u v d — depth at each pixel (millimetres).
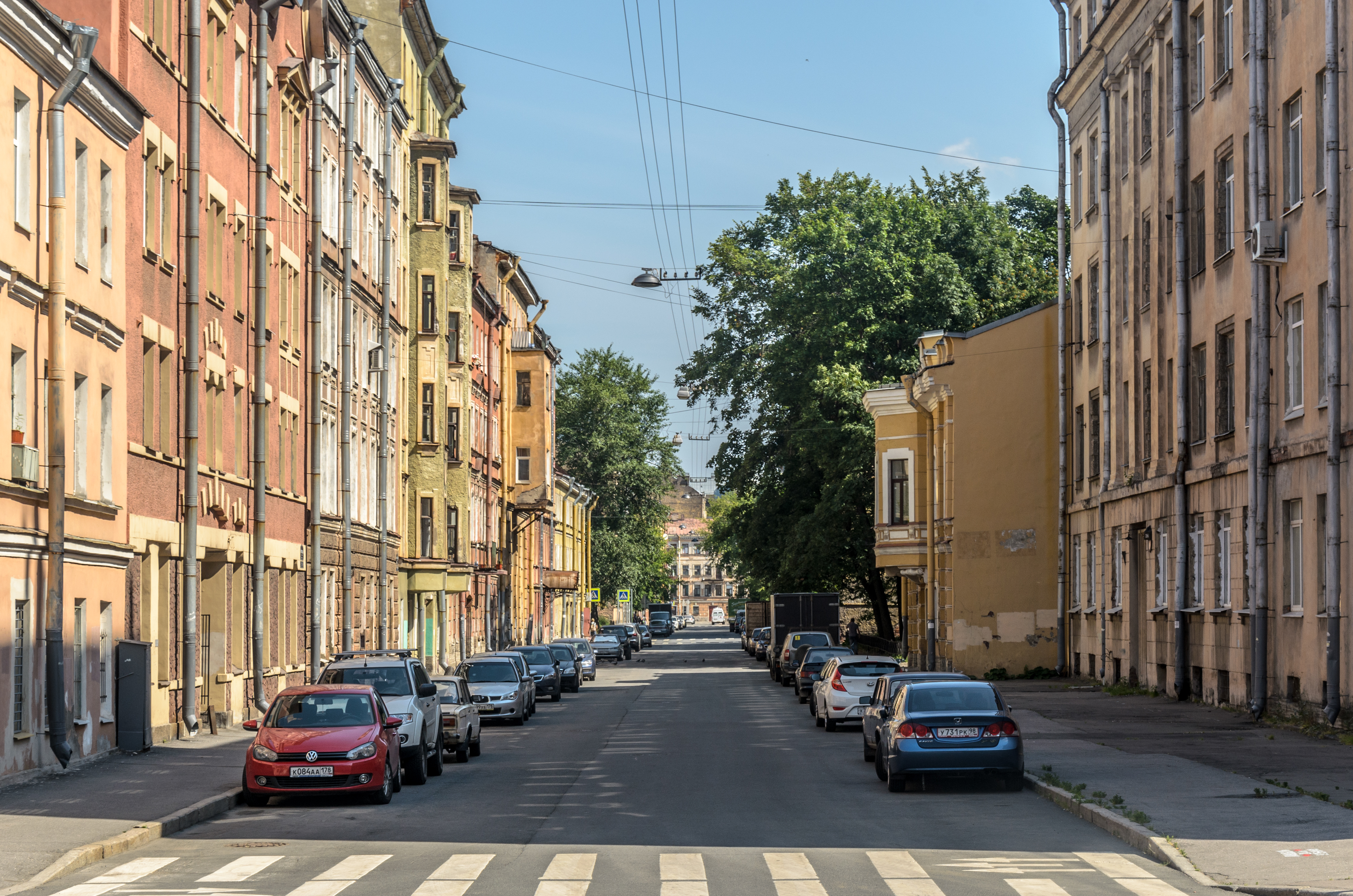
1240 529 29219
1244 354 29266
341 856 13758
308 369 37938
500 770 23344
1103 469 39719
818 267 57906
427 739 21859
